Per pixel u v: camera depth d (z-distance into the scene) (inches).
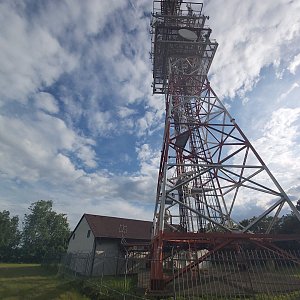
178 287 432.8
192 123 698.8
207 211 705.6
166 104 834.2
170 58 861.2
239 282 445.1
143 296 426.3
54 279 786.8
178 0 915.4
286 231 1182.9
